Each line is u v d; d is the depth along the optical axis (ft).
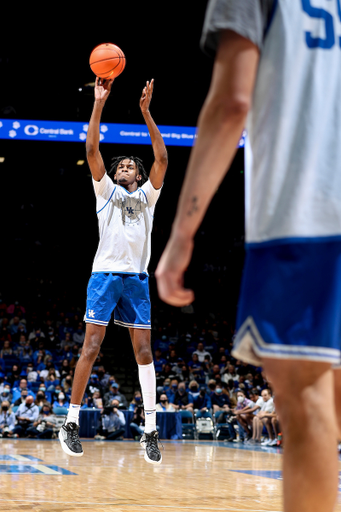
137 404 40.83
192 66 53.31
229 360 49.85
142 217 12.60
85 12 48.80
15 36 50.93
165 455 23.98
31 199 70.23
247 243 3.83
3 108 50.42
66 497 9.96
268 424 35.32
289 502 3.52
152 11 48.70
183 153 55.77
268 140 3.75
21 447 26.37
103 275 12.19
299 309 3.52
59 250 69.67
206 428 40.19
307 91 3.75
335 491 3.50
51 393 41.52
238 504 9.46
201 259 71.05
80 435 38.45
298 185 3.63
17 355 48.80
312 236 3.58
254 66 3.66
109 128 48.62
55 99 52.39
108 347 57.82
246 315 3.71
